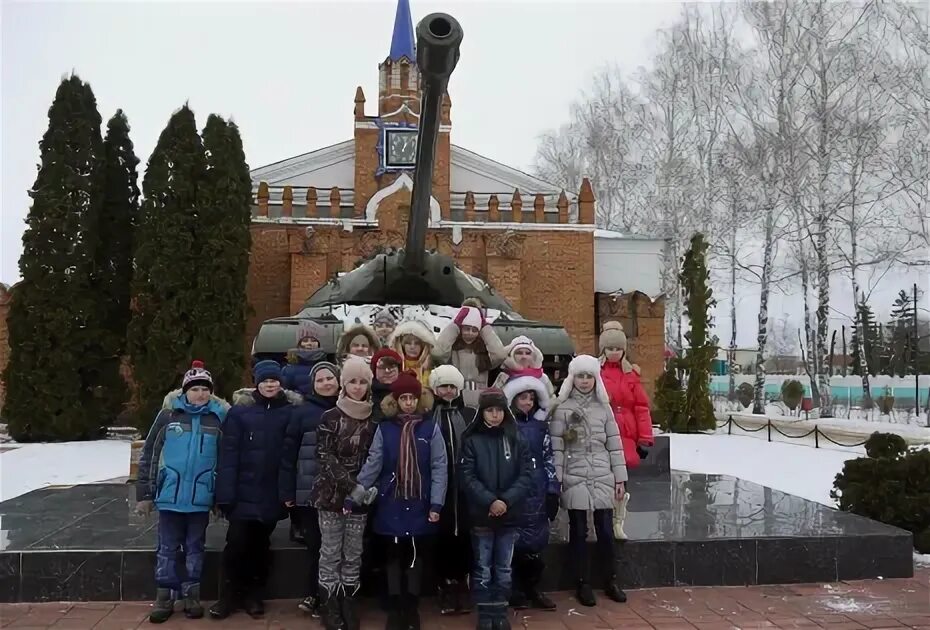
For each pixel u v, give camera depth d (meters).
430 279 8.62
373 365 4.97
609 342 6.13
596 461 5.20
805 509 6.98
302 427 4.84
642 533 5.89
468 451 4.64
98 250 18.42
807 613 5.01
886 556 5.90
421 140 6.14
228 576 4.86
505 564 4.63
